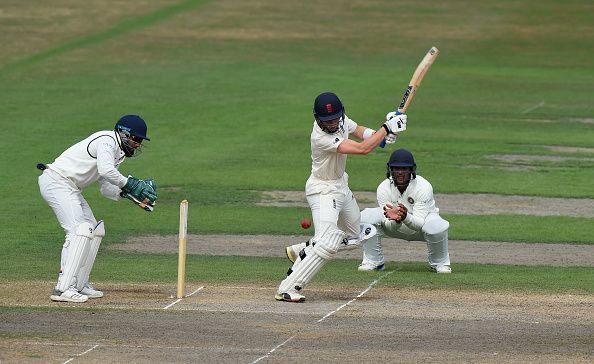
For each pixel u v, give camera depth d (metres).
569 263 50.41
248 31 151.50
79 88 109.00
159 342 33.56
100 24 152.38
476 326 36.22
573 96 115.12
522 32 158.88
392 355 32.19
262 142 86.31
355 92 111.81
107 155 39.00
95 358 31.61
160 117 95.75
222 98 106.19
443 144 87.06
